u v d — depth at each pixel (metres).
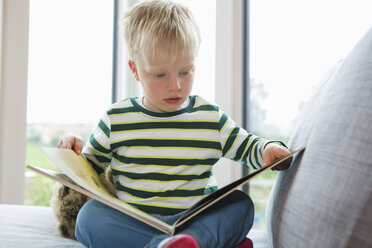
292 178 0.75
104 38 1.75
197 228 0.73
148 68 0.91
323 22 1.41
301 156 0.75
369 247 0.53
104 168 1.06
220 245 0.75
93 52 1.76
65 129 1.77
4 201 1.60
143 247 0.77
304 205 0.64
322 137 0.67
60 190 1.00
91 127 1.76
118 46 1.71
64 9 1.76
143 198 0.94
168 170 0.96
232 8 1.49
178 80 0.91
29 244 0.90
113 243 0.78
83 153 1.01
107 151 1.03
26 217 1.14
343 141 0.60
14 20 1.60
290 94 1.48
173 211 0.92
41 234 1.00
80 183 0.74
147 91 0.94
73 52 1.76
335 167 0.60
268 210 0.85
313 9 1.43
